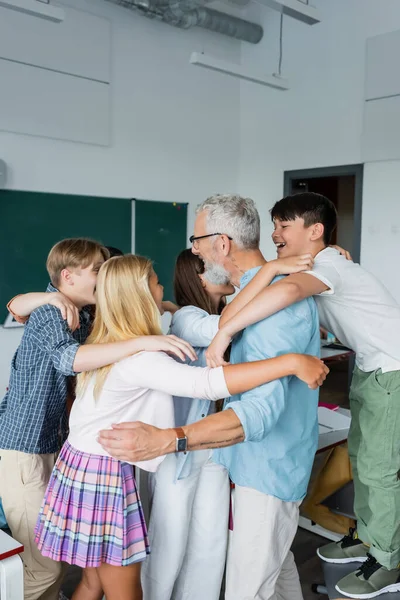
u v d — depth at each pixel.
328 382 7.06
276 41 6.96
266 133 7.17
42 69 5.34
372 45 5.98
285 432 1.53
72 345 1.57
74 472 1.52
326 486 3.01
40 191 5.49
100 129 5.89
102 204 6.00
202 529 1.80
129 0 5.68
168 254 6.72
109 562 1.51
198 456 1.72
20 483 1.84
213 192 7.21
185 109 6.77
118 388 1.47
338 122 6.40
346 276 1.85
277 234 1.87
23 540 1.86
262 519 1.55
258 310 1.40
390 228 6.04
